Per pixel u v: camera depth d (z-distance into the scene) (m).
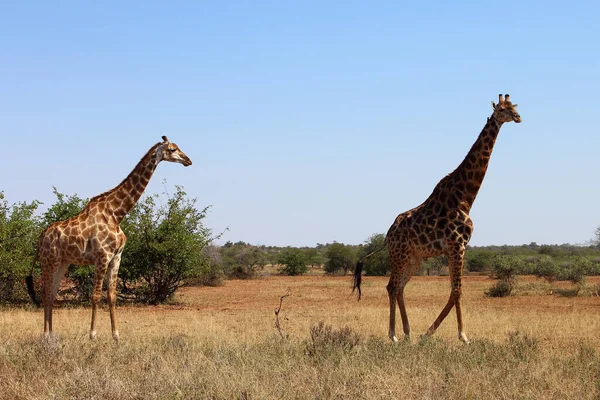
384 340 11.62
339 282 42.38
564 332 14.67
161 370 8.32
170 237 23.94
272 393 7.45
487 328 15.11
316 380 7.84
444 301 24.83
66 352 9.70
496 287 28.34
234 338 12.32
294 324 16.05
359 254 59.59
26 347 9.91
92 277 23.36
